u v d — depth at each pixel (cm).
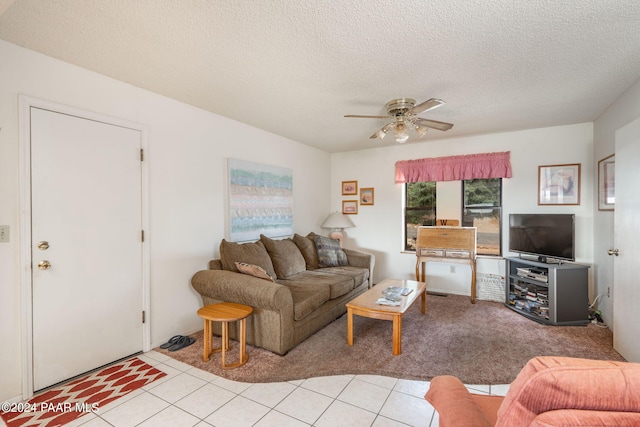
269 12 158
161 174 276
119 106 244
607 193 306
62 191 212
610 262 302
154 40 185
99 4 151
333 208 545
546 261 351
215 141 328
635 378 64
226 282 266
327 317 318
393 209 489
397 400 192
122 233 246
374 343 274
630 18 163
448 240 416
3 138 187
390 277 491
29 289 197
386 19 164
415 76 235
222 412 181
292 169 447
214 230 327
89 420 174
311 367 232
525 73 230
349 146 492
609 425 60
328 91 265
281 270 350
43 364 203
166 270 279
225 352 233
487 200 427
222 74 232
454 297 423
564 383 64
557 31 176
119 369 231
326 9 155
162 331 276
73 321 218
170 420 175
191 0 148
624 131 240
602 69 224
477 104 297
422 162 455
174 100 287
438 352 255
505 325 316
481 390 203
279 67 221
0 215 186
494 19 165
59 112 210
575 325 314
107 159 237
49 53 201
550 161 379
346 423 171
